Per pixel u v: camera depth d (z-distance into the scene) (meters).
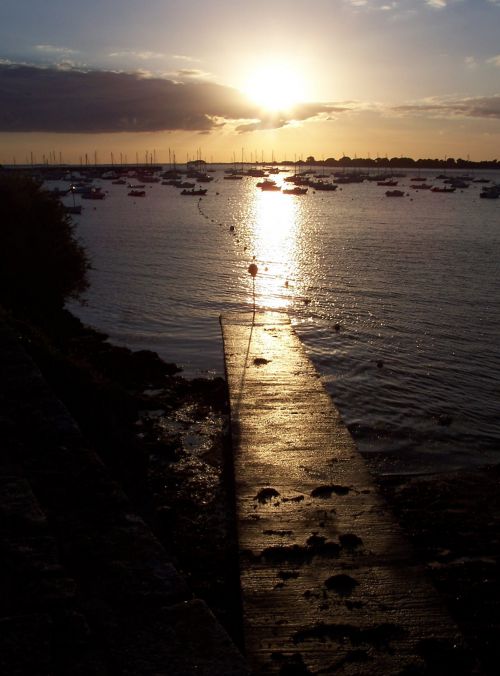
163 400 19.14
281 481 11.59
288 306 33.12
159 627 3.75
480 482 14.54
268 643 7.36
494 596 9.88
